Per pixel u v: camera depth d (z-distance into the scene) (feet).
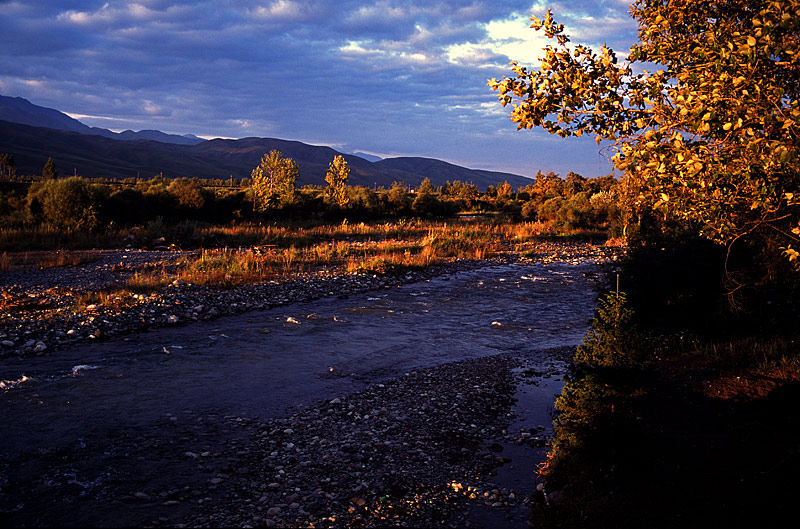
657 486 17.69
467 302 59.36
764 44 12.49
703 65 13.17
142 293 51.83
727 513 15.62
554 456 21.22
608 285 43.96
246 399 28.48
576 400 20.25
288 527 16.52
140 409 26.12
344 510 17.76
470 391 31.09
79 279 58.70
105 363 33.35
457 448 23.41
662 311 37.68
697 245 36.40
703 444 20.58
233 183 567.18
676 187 14.58
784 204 15.64
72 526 15.94
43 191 103.45
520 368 36.17
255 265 72.02
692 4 17.12
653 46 16.61
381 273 73.31
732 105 12.56
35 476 18.95
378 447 23.06
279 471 20.47
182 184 129.80
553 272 82.33
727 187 13.62
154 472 19.85
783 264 31.04
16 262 68.44
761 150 13.30
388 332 45.24
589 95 15.49
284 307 53.62
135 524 16.22
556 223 150.51
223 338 40.96
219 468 20.51
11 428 22.98
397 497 18.85
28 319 40.75
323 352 38.42
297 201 151.23
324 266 76.79
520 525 17.29
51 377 30.27
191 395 28.53
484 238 125.59
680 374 29.68
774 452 19.02
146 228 106.93
